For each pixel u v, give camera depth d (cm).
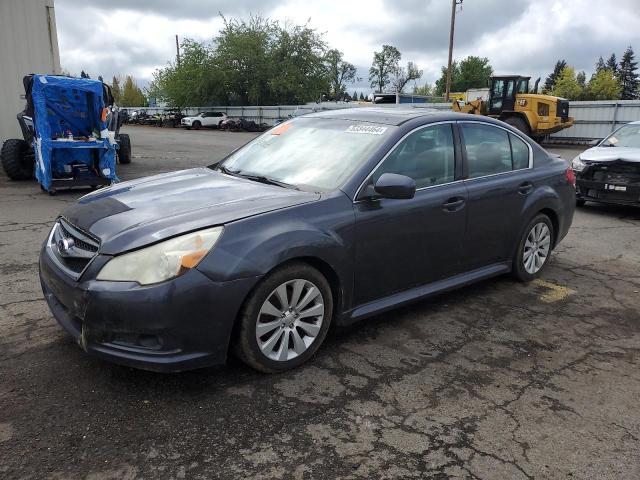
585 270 566
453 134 425
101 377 313
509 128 482
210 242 287
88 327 281
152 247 280
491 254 462
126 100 7750
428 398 305
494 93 2480
